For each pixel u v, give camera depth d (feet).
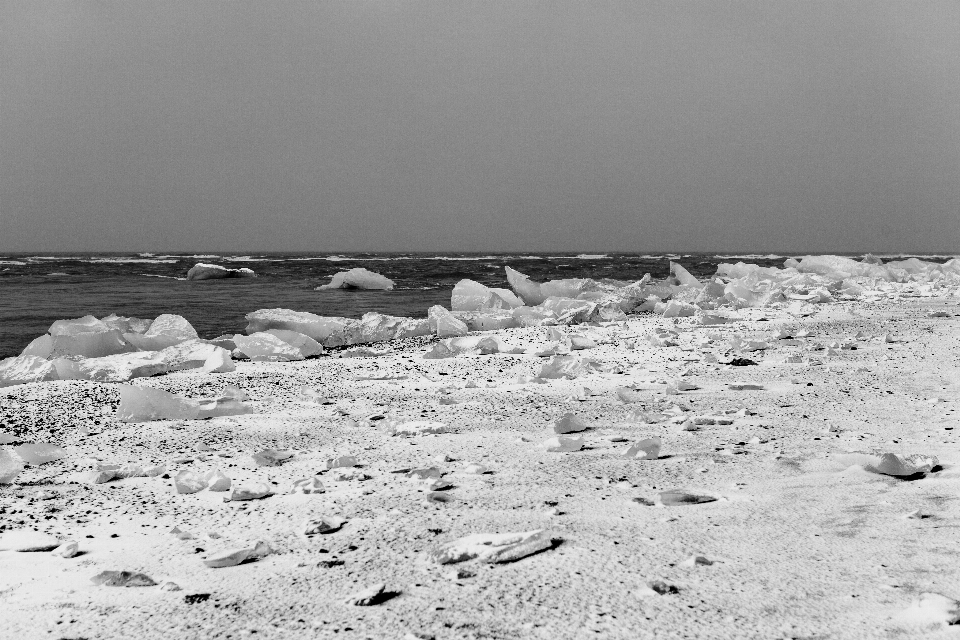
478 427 20.40
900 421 18.99
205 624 9.48
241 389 27.43
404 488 15.03
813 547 11.16
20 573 11.47
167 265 174.50
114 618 9.80
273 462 17.57
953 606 8.86
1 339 47.29
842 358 29.09
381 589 9.96
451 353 35.04
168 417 22.86
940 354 28.94
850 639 8.39
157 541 12.73
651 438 17.63
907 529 11.71
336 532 12.66
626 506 13.39
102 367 31.17
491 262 198.80
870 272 79.71
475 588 10.11
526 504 13.70
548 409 22.58
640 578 10.24
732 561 10.75
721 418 19.74
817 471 15.06
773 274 75.51
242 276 126.41
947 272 79.15
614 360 31.32
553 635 8.74
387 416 22.21
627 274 132.57
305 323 42.93
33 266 162.81
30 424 22.41
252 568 11.30
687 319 46.37
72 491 15.84
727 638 8.53
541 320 46.75
